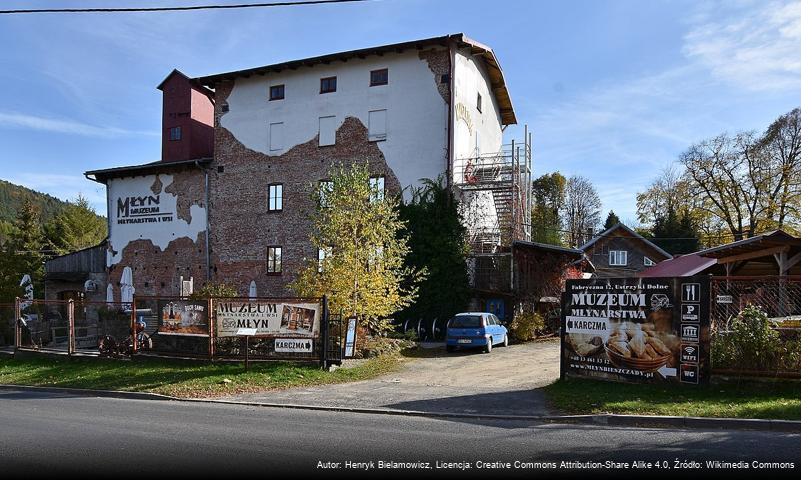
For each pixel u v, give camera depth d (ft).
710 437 25.57
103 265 120.98
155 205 112.37
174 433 27.17
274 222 101.09
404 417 31.99
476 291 87.61
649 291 36.94
